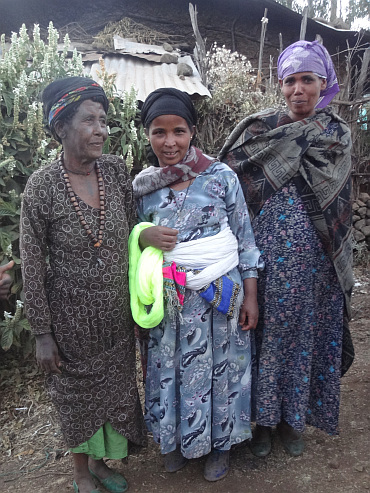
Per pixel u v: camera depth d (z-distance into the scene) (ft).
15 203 9.09
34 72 9.34
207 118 14.58
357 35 20.63
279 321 6.24
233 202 5.98
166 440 6.00
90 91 4.87
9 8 18.85
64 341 5.32
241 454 6.92
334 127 6.23
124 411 5.71
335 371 6.51
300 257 6.16
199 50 16.10
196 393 5.85
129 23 19.12
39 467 6.82
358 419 7.66
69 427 5.53
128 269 5.63
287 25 20.70
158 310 5.42
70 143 4.97
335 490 6.05
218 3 19.93
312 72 5.93
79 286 5.20
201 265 5.67
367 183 19.56
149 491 6.15
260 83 16.89
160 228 5.56
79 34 19.29
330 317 6.49
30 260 4.99
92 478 6.22
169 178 5.74
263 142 6.41
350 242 6.42
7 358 9.78
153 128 5.58
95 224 5.17
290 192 6.23
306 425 7.60
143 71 15.69
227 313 5.79
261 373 6.41
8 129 9.11
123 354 5.61
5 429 7.82
